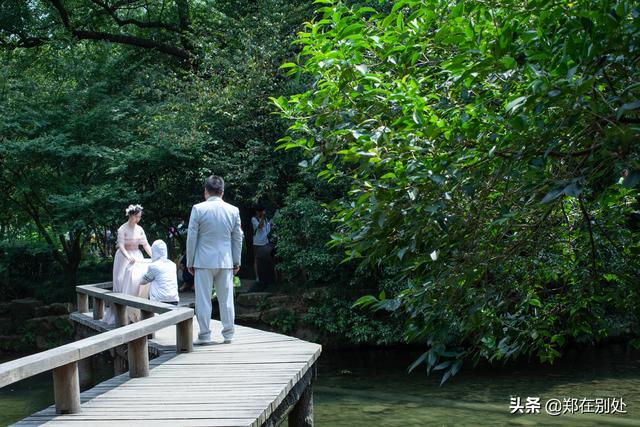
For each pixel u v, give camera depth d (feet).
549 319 13.48
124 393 19.08
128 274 34.78
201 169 55.83
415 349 53.88
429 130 9.93
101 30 74.43
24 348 58.03
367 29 11.69
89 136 59.00
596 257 13.19
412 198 9.80
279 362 23.47
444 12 10.63
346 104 11.60
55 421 16.05
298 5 59.00
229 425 15.29
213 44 58.34
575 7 8.87
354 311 52.39
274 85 55.06
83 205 55.72
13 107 58.65
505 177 10.10
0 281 63.93
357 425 31.58
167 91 60.64
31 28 68.18
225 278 27.12
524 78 9.74
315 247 52.24
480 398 37.09
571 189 7.89
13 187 62.34
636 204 13.43
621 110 7.47
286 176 57.41
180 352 25.94
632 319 23.32
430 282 10.60
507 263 11.44
